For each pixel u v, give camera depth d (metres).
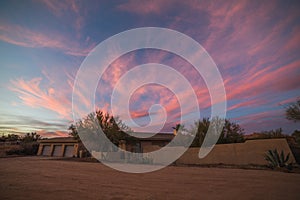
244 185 5.98
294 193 4.85
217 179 7.26
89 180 6.93
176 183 6.39
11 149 32.72
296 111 12.67
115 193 4.84
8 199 4.15
